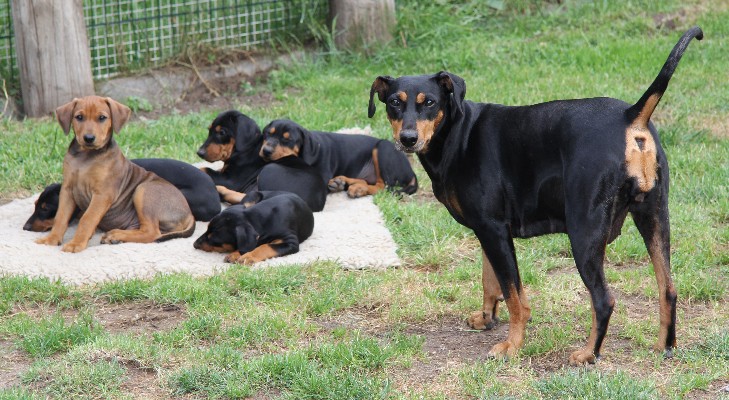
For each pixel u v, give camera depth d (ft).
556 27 41.27
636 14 41.83
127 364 16.97
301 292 20.40
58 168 28.37
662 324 16.83
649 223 16.22
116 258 22.00
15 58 35.22
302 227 23.02
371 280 20.80
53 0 32.48
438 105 17.08
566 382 15.55
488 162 16.92
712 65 36.40
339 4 38.65
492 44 39.37
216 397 15.84
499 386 15.83
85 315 19.06
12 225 24.53
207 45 37.58
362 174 28.04
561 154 16.19
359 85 36.14
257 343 17.89
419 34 40.09
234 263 21.97
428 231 23.72
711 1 42.57
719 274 20.76
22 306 20.01
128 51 36.47
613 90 33.88
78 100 22.95
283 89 36.88
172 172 24.90
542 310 19.29
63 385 16.03
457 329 18.81
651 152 15.64
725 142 29.07
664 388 15.72
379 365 16.85
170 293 19.97
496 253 17.11
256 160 27.58
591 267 15.90
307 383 15.93
